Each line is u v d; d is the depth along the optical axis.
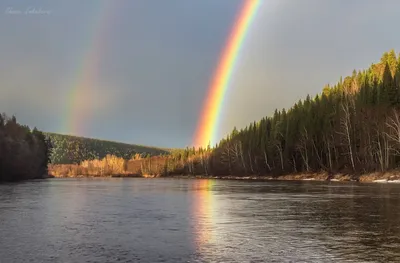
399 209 31.94
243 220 27.45
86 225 25.61
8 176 121.38
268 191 59.12
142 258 16.45
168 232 22.75
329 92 155.75
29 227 24.80
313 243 19.11
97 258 16.52
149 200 45.25
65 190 67.81
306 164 119.56
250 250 17.77
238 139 173.38
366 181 86.69
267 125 163.38
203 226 24.88
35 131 180.12
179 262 15.79
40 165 172.75
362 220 26.34
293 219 27.58
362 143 97.31
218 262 15.73
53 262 15.88
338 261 15.60
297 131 130.62
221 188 71.56
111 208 36.16
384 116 94.81
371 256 16.36
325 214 29.94
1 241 20.20
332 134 109.75
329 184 76.38
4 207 37.22
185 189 70.69
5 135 118.75
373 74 152.88
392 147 87.44
